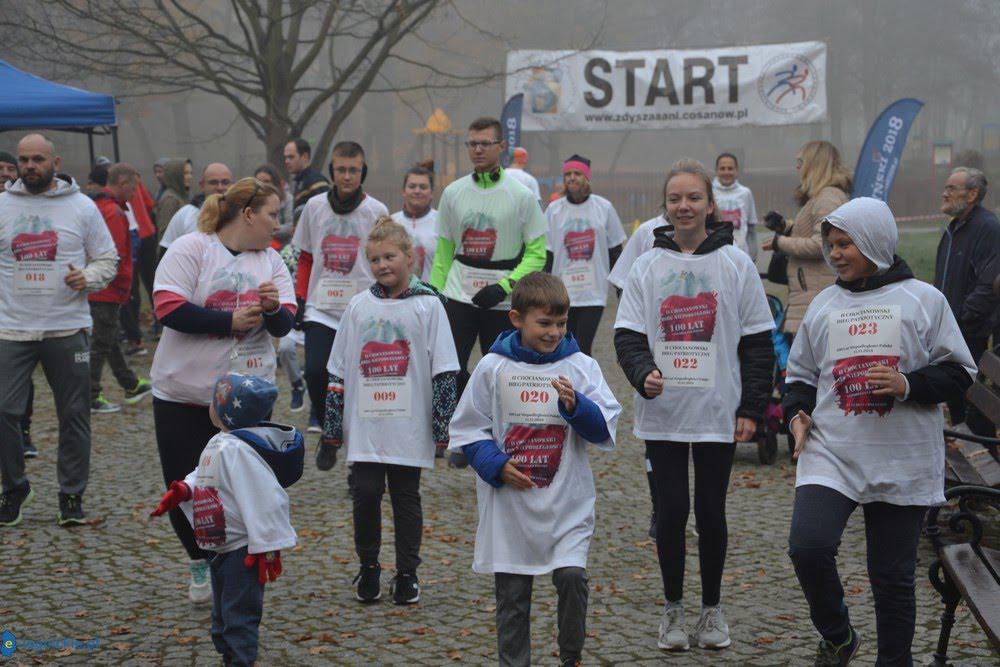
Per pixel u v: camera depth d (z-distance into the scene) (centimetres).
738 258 489
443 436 555
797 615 534
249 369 546
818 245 811
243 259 549
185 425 546
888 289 414
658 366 490
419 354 559
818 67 1817
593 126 1884
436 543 665
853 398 412
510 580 423
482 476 421
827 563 407
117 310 1120
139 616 540
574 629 417
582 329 1002
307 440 969
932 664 452
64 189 702
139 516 728
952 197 820
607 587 580
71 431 704
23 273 692
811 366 431
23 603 559
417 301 563
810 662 474
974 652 483
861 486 411
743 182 4878
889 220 411
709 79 1845
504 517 424
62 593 575
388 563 627
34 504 760
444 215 798
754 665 471
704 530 491
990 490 439
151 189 4344
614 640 504
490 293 766
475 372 433
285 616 540
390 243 558
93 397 1102
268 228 552
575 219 995
